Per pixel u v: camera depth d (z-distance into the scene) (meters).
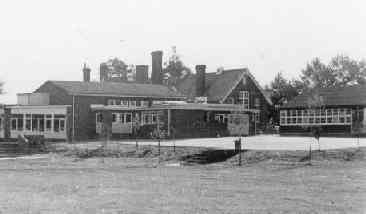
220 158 37.56
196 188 23.55
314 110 62.31
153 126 60.41
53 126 61.62
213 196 21.03
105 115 61.81
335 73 101.81
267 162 34.34
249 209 18.02
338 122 60.66
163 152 41.25
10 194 21.86
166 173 30.83
